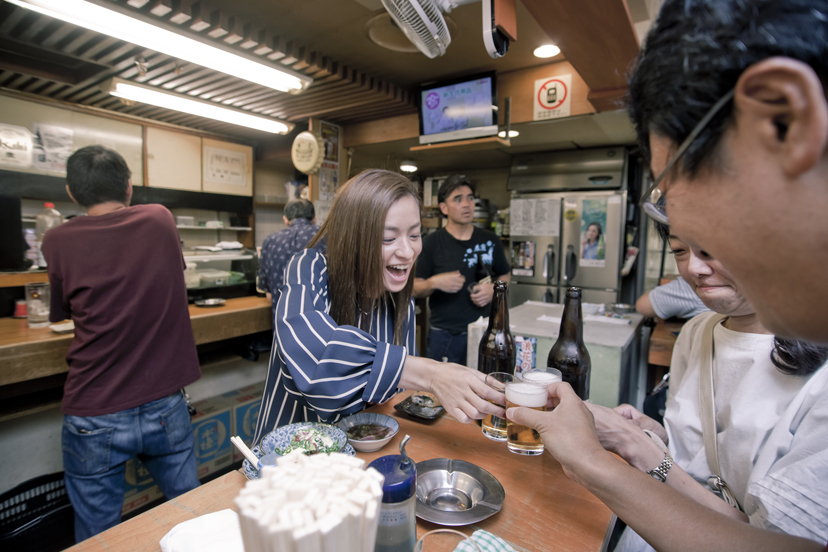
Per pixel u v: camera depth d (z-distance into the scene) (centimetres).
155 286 153
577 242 389
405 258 105
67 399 148
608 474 56
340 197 106
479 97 293
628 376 172
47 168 334
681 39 31
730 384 84
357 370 83
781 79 25
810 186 27
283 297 99
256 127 364
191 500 72
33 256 255
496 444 94
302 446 77
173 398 164
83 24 188
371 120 380
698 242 34
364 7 215
